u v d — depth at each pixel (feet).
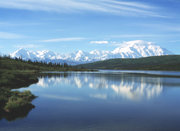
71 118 47.65
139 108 60.70
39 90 109.91
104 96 86.94
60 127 40.34
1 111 52.47
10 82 125.08
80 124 42.55
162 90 112.16
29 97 80.18
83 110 57.36
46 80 192.13
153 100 75.97
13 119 46.01
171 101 74.02
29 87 124.47
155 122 44.24
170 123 43.50
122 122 44.21
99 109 58.70
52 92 101.30
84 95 90.22
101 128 39.81
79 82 171.83
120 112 54.70
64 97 83.46
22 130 38.09
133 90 111.65
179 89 117.29
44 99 77.77
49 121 44.70
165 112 54.85
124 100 76.13
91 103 69.21
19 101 59.57
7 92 74.33
